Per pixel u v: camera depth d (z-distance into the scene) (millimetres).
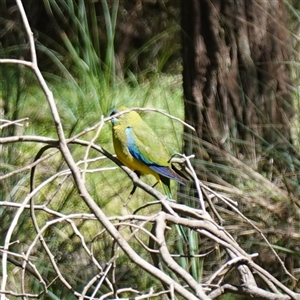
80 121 14719
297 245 9305
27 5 21000
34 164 5926
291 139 10219
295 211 9398
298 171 9914
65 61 20062
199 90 10148
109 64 16469
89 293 9688
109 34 17062
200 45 10117
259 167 9906
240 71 10086
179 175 9555
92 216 5914
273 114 10117
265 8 10172
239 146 9984
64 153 5672
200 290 4816
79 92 16141
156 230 5391
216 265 9469
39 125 15750
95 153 13148
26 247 10328
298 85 10461
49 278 9922
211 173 9789
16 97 13789
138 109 6273
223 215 9523
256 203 9414
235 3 10070
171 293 4770
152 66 20438
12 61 5594
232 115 10039
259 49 10148
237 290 5793
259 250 9414
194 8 10117
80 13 17094
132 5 21781
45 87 5676
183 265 8977
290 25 11242
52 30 21031
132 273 10117
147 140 9297
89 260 10625
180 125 15383
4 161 11406
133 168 9516
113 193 12766
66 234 11156
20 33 19156
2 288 5293
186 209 6289
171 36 20703
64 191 11930
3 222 10375
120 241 5109
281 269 9367
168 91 17984
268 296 5707
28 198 5664
